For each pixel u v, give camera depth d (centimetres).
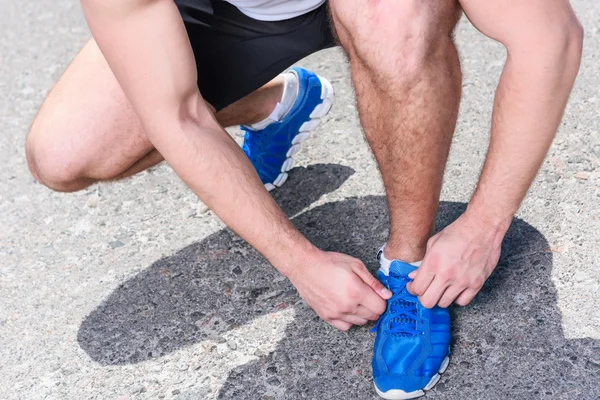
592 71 259
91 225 244
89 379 195
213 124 176
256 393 183
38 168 211
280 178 240
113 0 155
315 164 248
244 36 200
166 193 251
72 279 226
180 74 165
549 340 179
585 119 240
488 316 188
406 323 179
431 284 175
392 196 178
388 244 188
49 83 313
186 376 191
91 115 204
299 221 228
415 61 161
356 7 164
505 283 195
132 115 202
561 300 188
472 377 176
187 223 237
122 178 219
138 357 198
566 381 170
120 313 212
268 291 209
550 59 150
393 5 161
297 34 203
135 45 160
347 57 177
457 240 174
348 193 234
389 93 164
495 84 264
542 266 197
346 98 276
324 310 184
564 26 150
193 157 169
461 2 158
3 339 211
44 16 357
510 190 166
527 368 175
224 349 195
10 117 298
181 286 216
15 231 247
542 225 208
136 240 235
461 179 228
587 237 202
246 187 173
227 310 206
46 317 215
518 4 149
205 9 197
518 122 157
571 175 222
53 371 199
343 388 180
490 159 166
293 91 230
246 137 239
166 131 168
